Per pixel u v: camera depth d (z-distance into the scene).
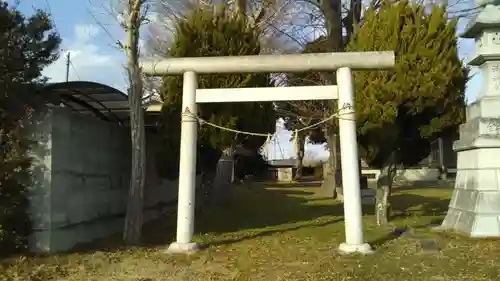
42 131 8.12
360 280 6.40
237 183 27.55
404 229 10.00
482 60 9.61
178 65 8.77
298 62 8.48
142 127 9.51
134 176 9.42
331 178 21.03
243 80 10.47
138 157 9.44
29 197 7.96
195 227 11.32
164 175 12.14
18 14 7.84
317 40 18.92
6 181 7.40
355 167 8.31
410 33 9.82
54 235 8.11
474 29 9.72
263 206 16.14
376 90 9.80
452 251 7.81
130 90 9.43
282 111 20.00
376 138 10.48
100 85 9.35
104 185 10.38
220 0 13.61
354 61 8.43
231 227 11.38
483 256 7.45
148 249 8.67
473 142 9.16
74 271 7.05
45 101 8.71
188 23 10.88
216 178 16.25
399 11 10.09
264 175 42.72
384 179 11.20
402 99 9.72
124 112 11.87
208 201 14.64
